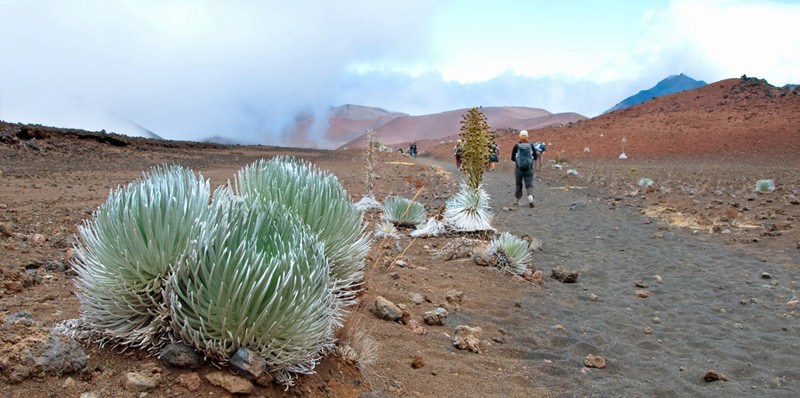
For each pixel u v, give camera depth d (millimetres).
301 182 3650
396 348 3514
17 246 4551
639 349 4176
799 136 36281
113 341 2529
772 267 6828
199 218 2611
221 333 2412
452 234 7586
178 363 2377
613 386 3443
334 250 3576
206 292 2420
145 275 2547
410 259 6195
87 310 2574
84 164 15258
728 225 9484
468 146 7820
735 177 19156
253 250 2443
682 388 3496
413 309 4391
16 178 10812
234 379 2357
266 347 2445
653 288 5953
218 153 25422
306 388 2541
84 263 2662
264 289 2371
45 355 2221
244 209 2789
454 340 3896
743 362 3961
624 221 10484
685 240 8586
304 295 2492
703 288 5984
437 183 17125
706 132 43031
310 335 2510
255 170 3832
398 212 8086
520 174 12219
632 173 23297
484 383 3262
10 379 2119
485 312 4703
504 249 6211
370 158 10227
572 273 6113
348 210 3725
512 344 4059
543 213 11391
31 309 3002
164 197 2578
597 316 4922
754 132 39844
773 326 4785
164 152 22375
